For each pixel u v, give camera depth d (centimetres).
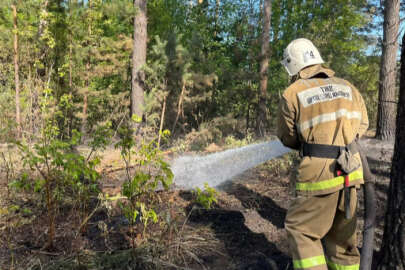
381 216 374
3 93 1126
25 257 273
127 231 326
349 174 197
